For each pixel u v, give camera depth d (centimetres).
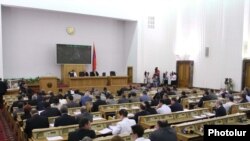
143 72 1877
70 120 519
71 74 1493
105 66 1884
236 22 1466
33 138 446
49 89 1364
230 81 1483
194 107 864
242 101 897
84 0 1619
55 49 1667
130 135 408
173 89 1245
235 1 1468
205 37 1642
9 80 1393
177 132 483
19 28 1552
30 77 1595
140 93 1073
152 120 590
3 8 1490
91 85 1481
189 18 1741
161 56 1942
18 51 1555
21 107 720
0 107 1049
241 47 1441
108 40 1889
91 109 771
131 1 1808
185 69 1773
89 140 316
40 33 1617
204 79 1656
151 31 1894
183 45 1788
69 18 1711
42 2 1489
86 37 1783
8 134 709
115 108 761
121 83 1588
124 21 1956
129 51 1930
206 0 1628
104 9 1694
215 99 901
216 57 1580
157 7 1909
